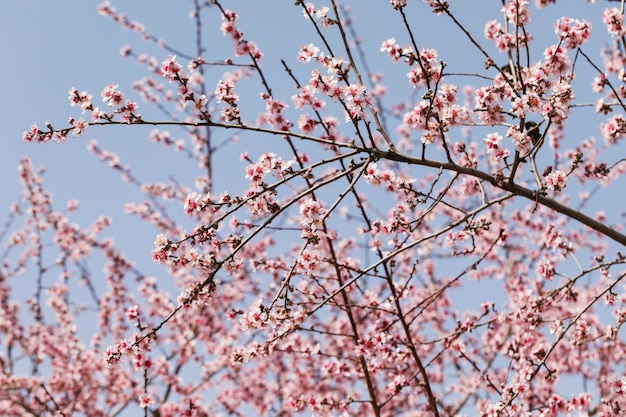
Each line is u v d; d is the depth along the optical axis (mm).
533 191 4664
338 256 6852
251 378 10234
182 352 10297
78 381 10031
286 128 5379
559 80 4512
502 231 5469
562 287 5570
